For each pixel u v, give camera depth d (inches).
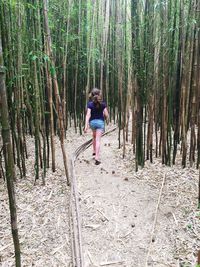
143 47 186.9
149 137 205.2
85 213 146.9
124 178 186.5
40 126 178.7
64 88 272.1
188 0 184.4
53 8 273.9
